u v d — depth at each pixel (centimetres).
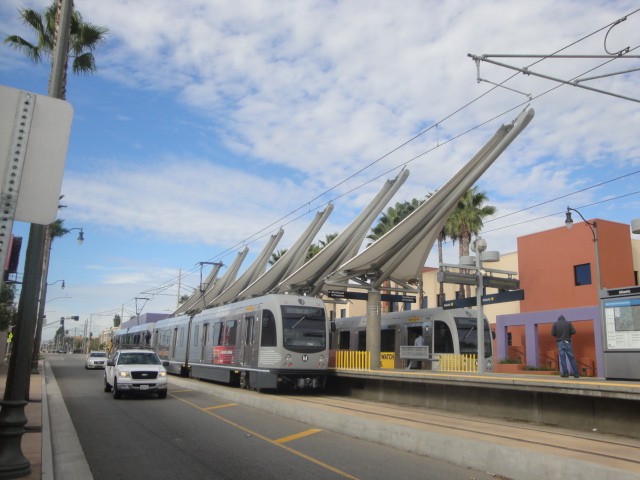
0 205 441
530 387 1302
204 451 989
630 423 1121
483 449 852
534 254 3253
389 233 2150
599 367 2681
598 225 2945
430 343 2345
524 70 1174
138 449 1005
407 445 1003
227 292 4062
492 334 2342
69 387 2423
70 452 966
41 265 677
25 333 652
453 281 1645
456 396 1614
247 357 2223
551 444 978
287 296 2158
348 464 889
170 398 1938
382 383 1966
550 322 2983
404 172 2705
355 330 2841
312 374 2097
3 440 632
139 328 4822
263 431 1220
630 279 3006
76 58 2055
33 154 479
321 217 3206
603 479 686
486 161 1980
